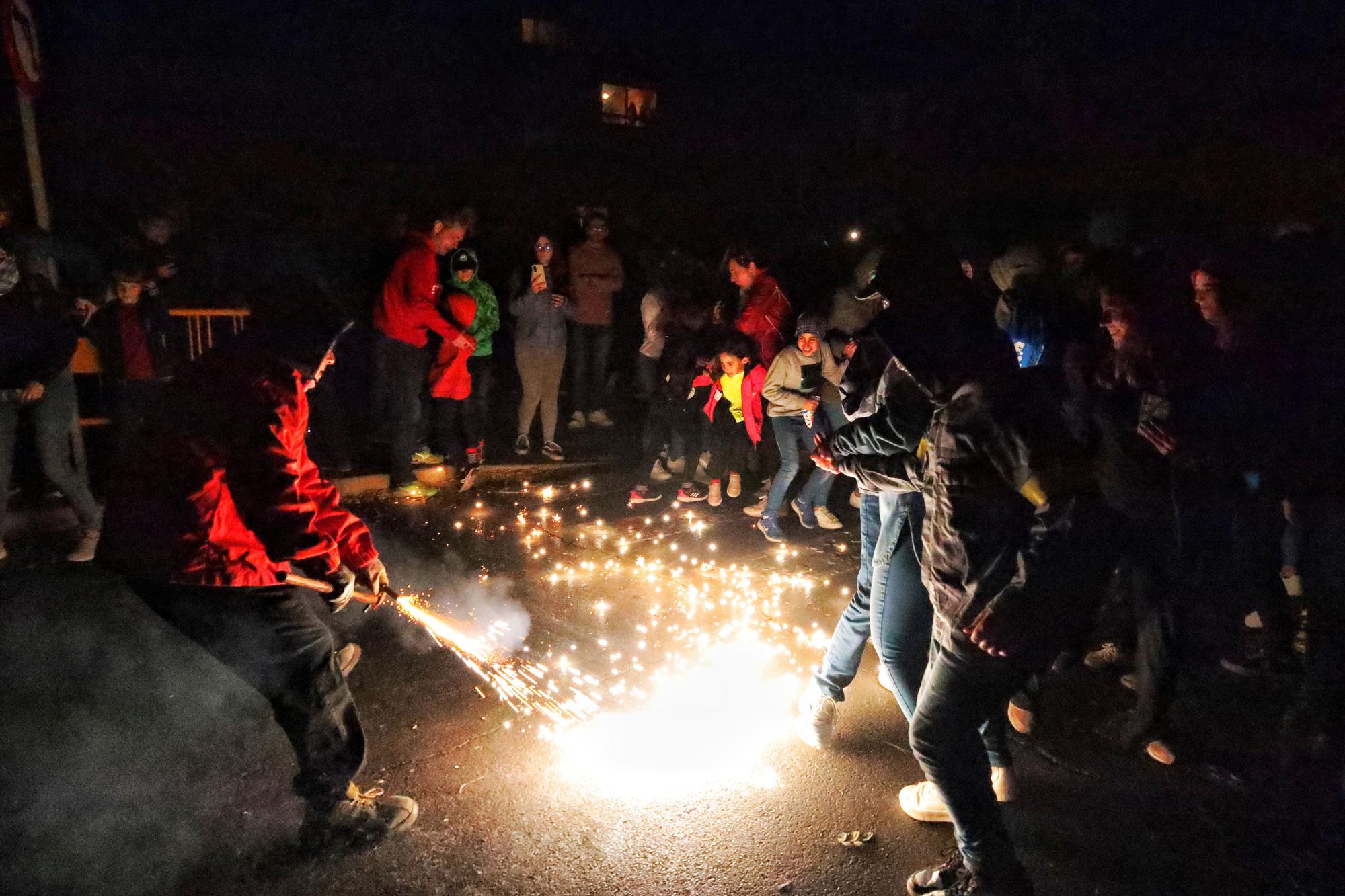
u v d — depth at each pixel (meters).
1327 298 4.24
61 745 4.17
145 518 3.17
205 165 11.01
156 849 3.51
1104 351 4.17
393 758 4.09
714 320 7.57
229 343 3.21
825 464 3.85
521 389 11.48
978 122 14.11
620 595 6.00
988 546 2.85
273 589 3.30
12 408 5.66
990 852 3.07
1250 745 4.24
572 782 3.94
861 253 7.10
